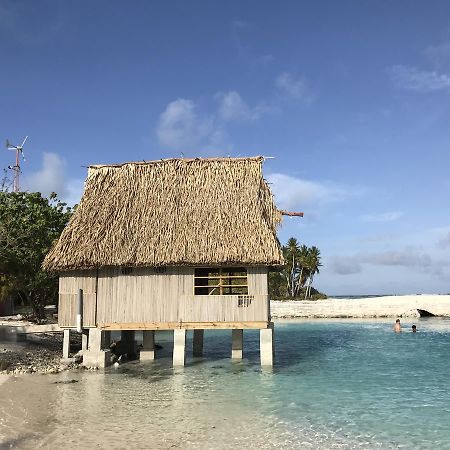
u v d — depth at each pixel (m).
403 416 14.12
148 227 21.80
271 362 21.27
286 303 62.75
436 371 21.80
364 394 16.97
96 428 12.64
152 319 21.03
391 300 61.12
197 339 26.31
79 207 23.44
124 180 24.41
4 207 30.78
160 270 21.27
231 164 24.11
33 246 30.27
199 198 22.83
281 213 23.19
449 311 57.75
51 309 47.66
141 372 20.94
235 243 20.48
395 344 33.06
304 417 13.92
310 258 89.69
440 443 11.77
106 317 21.34
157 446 11.30
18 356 22.62
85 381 18.84
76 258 21.03
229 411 14.49
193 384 18.47
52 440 11.62
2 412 13.79
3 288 29.62
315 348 31.08
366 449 11.30
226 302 20.73
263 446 11.40
